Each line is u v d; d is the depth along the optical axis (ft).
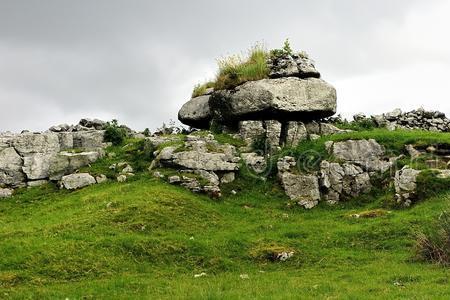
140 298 57.88
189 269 71.92
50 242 75.31
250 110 118.62
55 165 111.96
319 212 98.53
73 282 65.57
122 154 118.01
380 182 104.68
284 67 124.77
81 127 127.44
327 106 122.52
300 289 59.93
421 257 71.46
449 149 107.65
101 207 90.43
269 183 107.14
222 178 106.73
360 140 110.32
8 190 108.27
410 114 138.00
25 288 62.69
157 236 80.84
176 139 117.39
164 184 101.86
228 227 88.58
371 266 70.08
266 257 75.87
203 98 135.44
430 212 88.58
